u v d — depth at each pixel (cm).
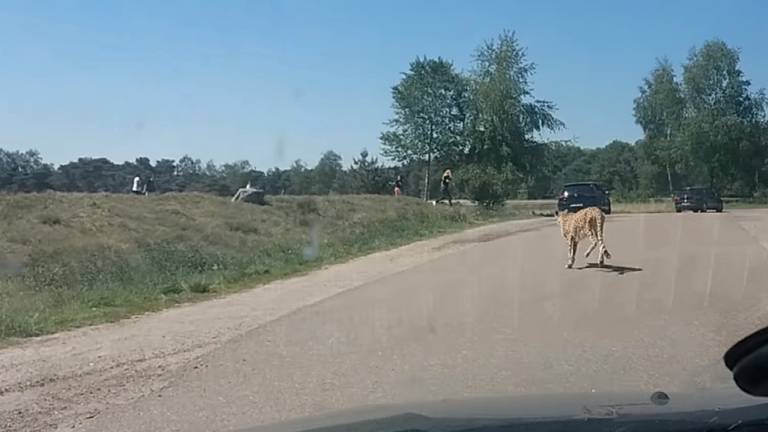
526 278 1584
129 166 6219
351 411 467
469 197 4925
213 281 1817
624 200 7319
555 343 1001
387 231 3180
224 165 6381
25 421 732
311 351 1002
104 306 1505
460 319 1190
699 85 8094
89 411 761
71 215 3128
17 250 2548
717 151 8006
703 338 1012
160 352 1037
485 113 5912
